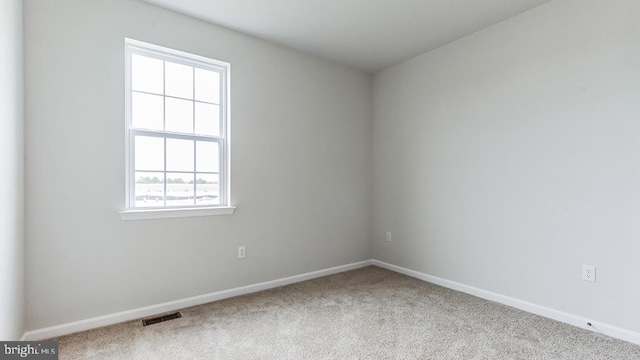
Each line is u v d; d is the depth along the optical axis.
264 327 2.27
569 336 2.13
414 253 3.54
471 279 2.99
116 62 2.34
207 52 2.75
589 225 2.25
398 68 3.72
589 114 2.24
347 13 2.61
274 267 3.20
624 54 2.09
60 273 2.14
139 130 2.49
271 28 2.87
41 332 2.07
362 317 2.45
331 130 3.64
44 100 2.08
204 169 2.81
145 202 2.52
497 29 2.78
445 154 3.22
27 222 2.03
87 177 2.23
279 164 3.22
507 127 2.71
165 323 2.33
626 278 2.08
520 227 2.63
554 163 2.42
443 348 1.98
